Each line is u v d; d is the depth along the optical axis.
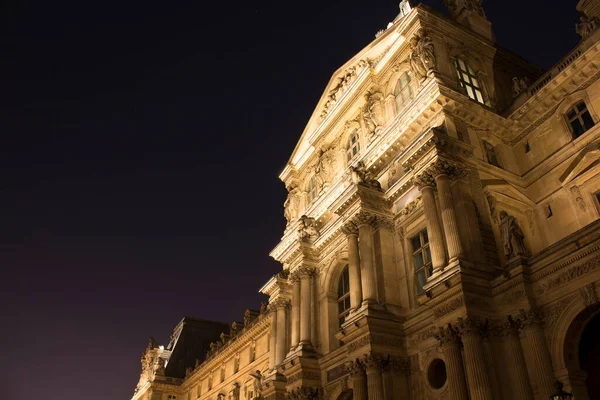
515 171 33.19
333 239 38.88
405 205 32.31
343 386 33.03
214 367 75.25
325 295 38.34
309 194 47.31
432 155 28.61
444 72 34.00
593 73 30.62
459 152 29.44
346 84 43.59
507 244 24.78
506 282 23.88
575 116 31.44
